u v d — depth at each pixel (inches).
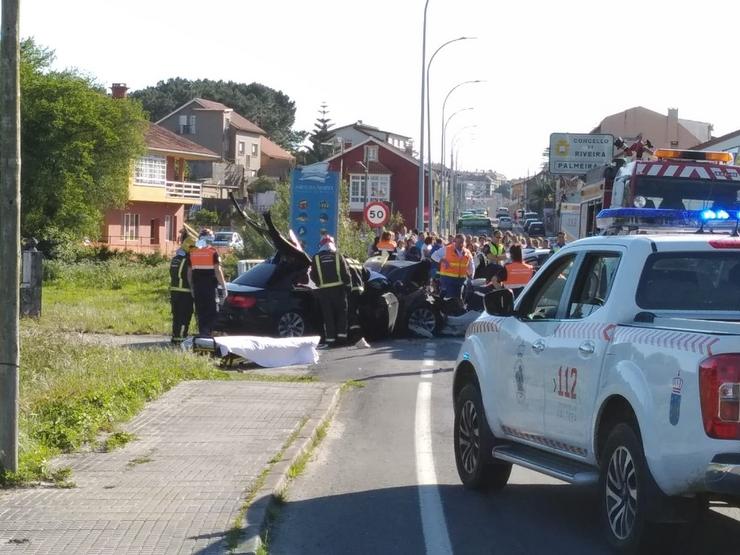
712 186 756.6
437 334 828.0
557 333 287.0
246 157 4082.2
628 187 768.3
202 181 3299.7
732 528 290.0
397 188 3425.2
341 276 748.6
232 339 653.9
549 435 287.7
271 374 618.5
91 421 414.6
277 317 747.4
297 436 409.1
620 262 272.8
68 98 1822.1
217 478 334.0
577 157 1871.3
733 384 213.0
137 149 1936.5
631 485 245.3
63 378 524.4
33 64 1876.2
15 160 314.8
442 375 617.9
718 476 213.6
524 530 291.3
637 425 239.8
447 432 446.6
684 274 267.3
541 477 364.8
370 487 345.1
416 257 1072.2
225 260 1403.8
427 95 1617.9
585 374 264.2
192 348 657.6
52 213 1843.0
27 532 268.8
